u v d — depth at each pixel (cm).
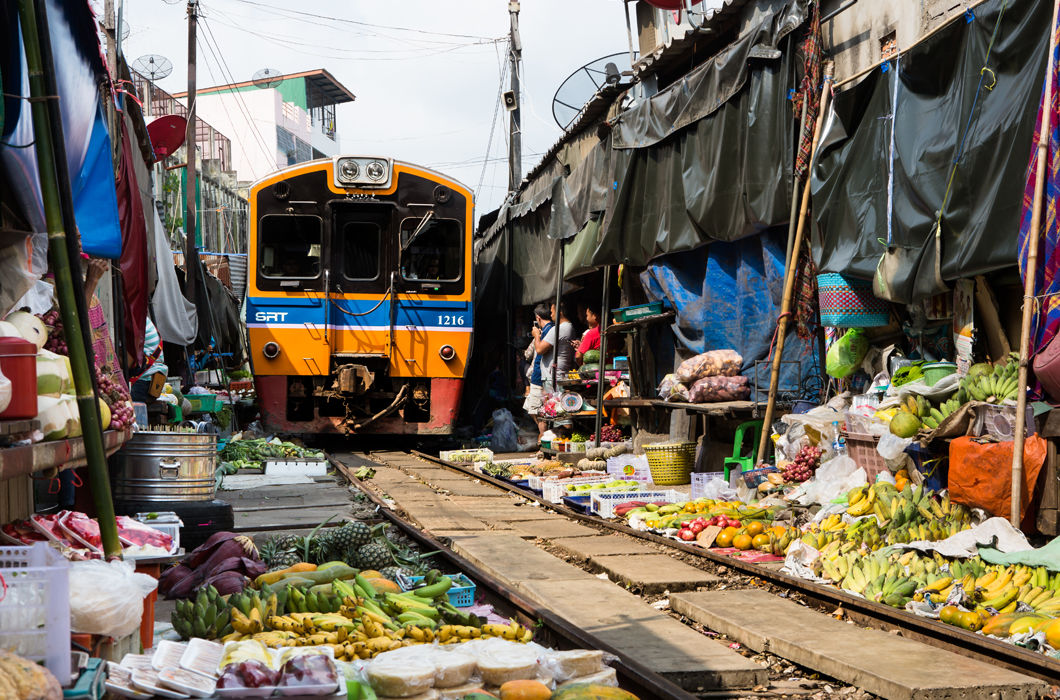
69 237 373
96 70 579
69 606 303
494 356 2245
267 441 1532
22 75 421
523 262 2006
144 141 1108
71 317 375
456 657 379
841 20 959
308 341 1562
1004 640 479
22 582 286
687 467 1145
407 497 1123
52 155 366
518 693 353
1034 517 623
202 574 561
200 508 737
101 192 596
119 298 882
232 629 433
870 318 891
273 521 891
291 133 4647
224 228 3362
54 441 409
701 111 1097
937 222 744
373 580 534
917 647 484
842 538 680
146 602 416
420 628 437
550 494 1095
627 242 1304
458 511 1017
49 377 455
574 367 1716
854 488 788
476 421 2208
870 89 856
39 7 365
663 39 1523
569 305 1962
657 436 1364
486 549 783
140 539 485
